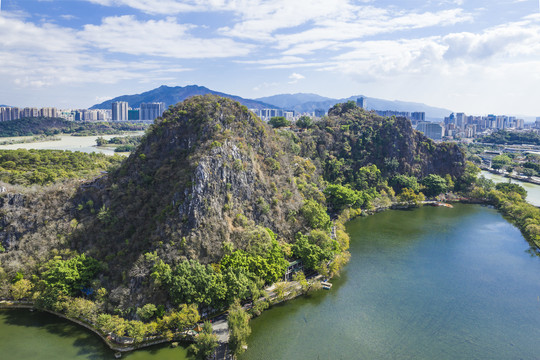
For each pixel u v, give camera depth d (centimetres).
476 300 14625
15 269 13738
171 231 13650
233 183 15788
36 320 12600
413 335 12312
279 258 14375
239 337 10456
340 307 13762
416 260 18338
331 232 19788
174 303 12081
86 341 11512
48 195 16138
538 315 13662
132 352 10925
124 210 15400
